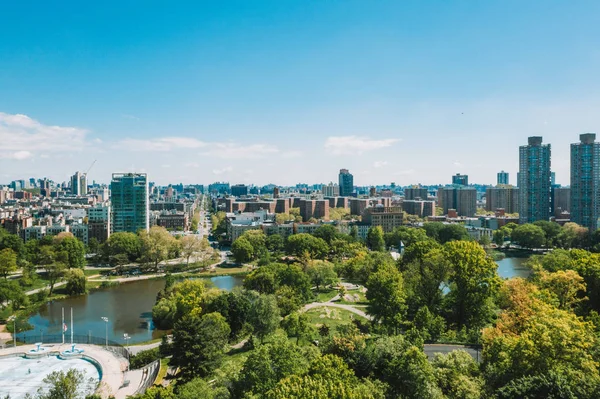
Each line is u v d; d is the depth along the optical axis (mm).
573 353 86250
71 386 102750
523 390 73750
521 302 129375
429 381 86375
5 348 171250
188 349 121688
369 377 94438
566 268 182000
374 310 162625
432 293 175000
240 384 93750
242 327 173250
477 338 133375
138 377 141875
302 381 78000
